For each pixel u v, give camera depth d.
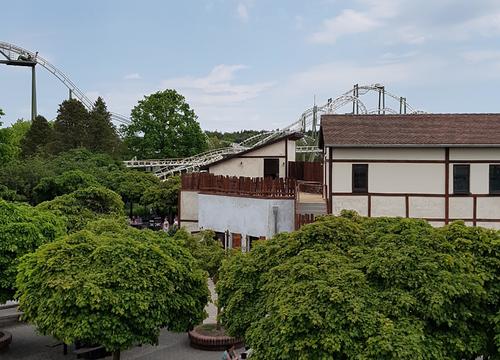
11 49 86.94
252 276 15.26
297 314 11.80
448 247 13.50
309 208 30.53
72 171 44.66
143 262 16.62
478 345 12.55
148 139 74.06
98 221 20.17
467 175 28.12
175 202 47.75
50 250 16.84
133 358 20.73
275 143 43.44
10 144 53.00
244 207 31.09
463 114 31.86
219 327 22.89
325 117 31.59
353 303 11.88
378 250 13.40
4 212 21.16
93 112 75.69
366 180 28.39
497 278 13.30
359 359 11.20
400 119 31.14
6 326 24.45
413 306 12.11
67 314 15.47
